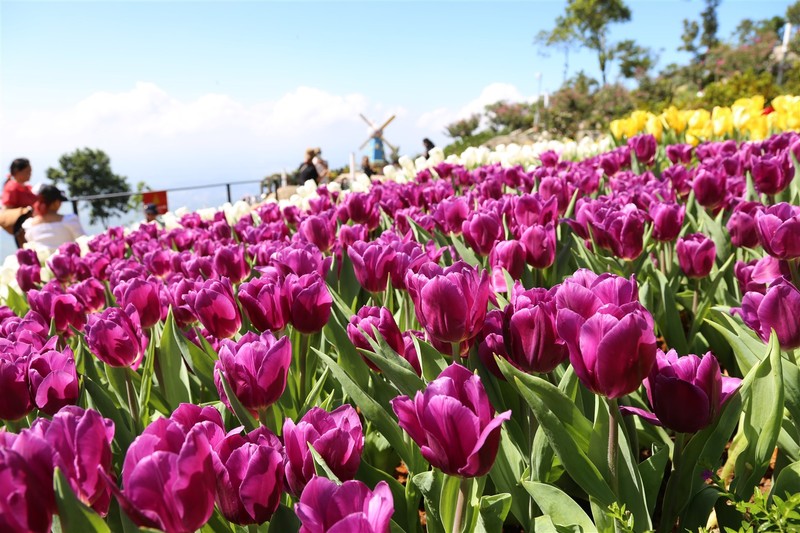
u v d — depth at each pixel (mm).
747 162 4121
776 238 1957
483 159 8555
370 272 2217
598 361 1171
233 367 1409
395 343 1786
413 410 1104
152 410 2232
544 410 1295
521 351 1401
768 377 1475
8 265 4512
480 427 1048
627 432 1506
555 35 53750
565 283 1313
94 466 1027
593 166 5836
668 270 2932
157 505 912
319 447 1150
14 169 9109
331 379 2146
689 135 7770
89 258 3742
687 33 61031
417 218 3445
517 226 2742
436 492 1414
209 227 5047
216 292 1887
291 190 19281
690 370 1334
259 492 1046
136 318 1883
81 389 1735
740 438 1689
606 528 1311
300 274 2205
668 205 2598
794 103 7203
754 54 45906
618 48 53094
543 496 1377
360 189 7098
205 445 955
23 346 1651
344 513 876
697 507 1442
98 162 81000
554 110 43812
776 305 1472
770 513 1120
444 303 1415
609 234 2438
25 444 955
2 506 908
